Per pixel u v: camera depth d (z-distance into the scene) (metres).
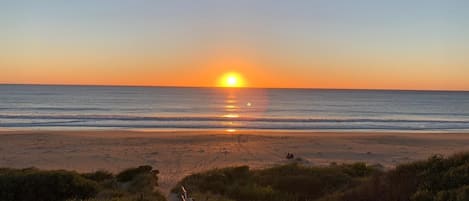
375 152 32.38
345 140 39.25
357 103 128.00
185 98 144.62
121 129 50.44
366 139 40.34
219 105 108.44
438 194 9.93
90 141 36.47
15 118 63.81
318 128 54.81
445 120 70.94
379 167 21.09
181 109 91.88
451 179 10.94
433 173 11.80
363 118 73.44
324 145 35.78
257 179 15.93
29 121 59.31
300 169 17.12
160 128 52.19
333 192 13.70
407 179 11.80
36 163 26.22
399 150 33.59
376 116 80.06
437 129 56.19
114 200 11.84
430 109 104.19
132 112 81.12
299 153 31.33
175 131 47.41
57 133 42.12
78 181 13.73
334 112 89.56
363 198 11.56
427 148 35.06
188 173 22.09
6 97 132.12
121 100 125.38
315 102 130.12
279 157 29.30
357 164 18.81
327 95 193.25
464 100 157.00
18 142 35.22
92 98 133.88
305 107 105.25
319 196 13.67
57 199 12.88
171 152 30.92
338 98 161.88
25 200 12.63
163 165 25.50
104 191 13.59
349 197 11.95
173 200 13.46
